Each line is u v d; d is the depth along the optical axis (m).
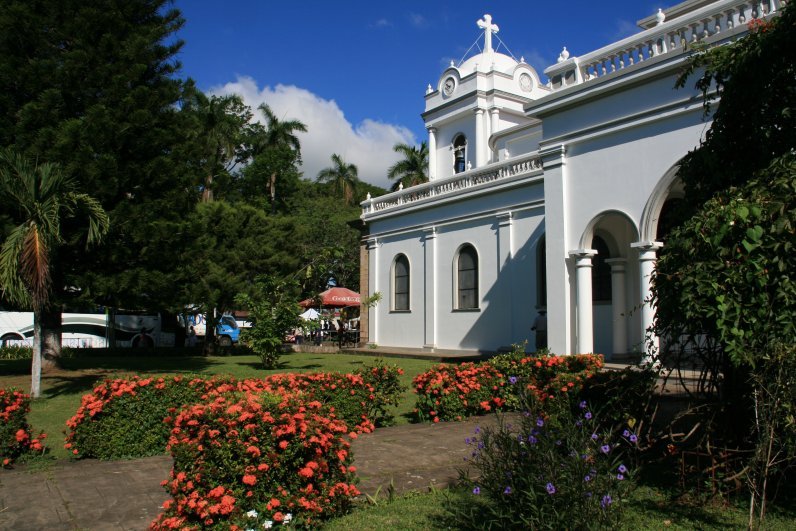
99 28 14.22
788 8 5.45
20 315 25.45
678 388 8.98
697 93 11.87
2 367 16.66
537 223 18.47
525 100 27.06
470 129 27.16
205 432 4.34
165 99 15.32
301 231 28.19
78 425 6.74
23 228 10.42
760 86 5.60
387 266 25.09
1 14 13.30
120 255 14.74
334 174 49.66
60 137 12.89
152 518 4.71
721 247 4.65
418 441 7.31
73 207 12.62
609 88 13.27
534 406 4.11
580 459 3.64
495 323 19.64
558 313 14.20
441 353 20.88
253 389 7.56
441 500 5.12
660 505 4.88
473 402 8.86
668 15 16.81
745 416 5.12
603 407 5.64
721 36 11.32
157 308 16.06
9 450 6.51
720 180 5.80
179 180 15.57
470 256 21.05
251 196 43.28
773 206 4.53
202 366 17.62
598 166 13.69
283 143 44.34
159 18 16.03
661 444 6.33
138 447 6.90
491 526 4.14
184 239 15.77
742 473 4.51
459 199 21.20
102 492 5.38
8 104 13.60
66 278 13.95
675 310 4.99
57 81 13.58
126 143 14.46
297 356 22.56
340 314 25.98
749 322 4.43
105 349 23.95
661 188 12.39
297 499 4.42
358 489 5.42
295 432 4.52
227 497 4.14
